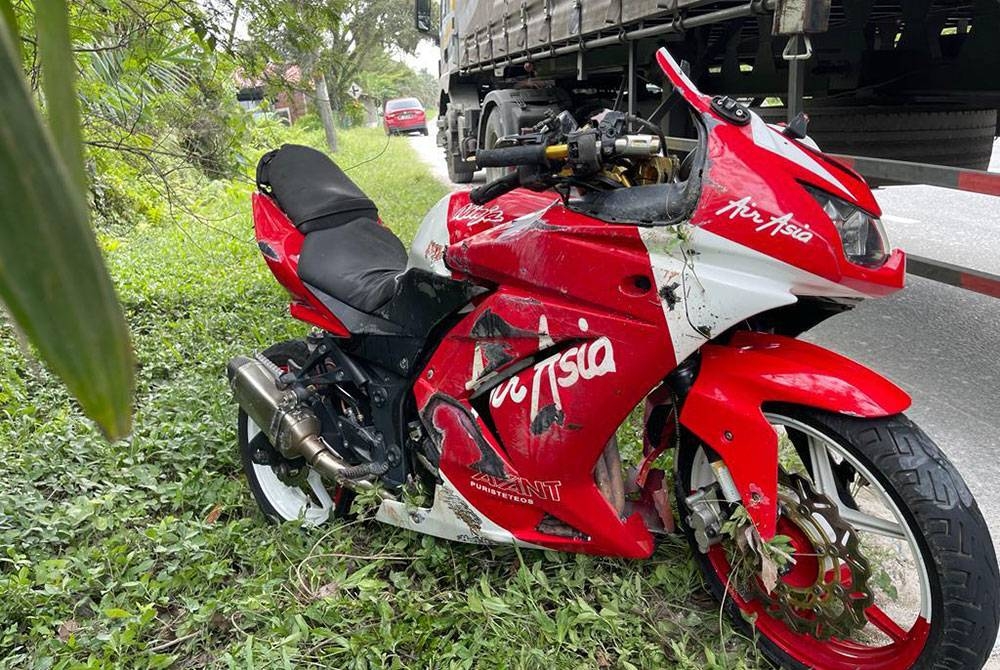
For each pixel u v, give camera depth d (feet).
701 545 7.23
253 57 14.06
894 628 6.49
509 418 7.28
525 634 7.17
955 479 5.91
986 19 14.66
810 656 6.88
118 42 13.85
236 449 11.16
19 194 1.15
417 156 59.67
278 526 9.26
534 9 20.92
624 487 7.79
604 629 7.20
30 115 1.17
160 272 21.33
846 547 6.25
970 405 12.26
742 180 6.02
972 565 5.73
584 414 6.84
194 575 8.39
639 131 7.07
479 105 34.30
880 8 16.57
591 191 6.78
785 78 17.66
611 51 19.52
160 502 10.05
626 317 6.52
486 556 8.55
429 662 7.08
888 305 17.11
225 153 17.66
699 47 16.75
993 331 15.39
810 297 6.72
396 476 8.49
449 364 7.79
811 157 6.21
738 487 6.53
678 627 7.49
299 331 16.11
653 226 6.29
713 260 6.15
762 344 6.86
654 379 6.59
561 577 7.80
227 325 16.78
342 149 63.57
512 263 7.03
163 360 14.79
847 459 6.27
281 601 7.96
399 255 9.65
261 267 22.00
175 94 17.12
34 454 10.97
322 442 9.02
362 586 7.66
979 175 9.33
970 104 15.94
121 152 17.24
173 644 7.72
